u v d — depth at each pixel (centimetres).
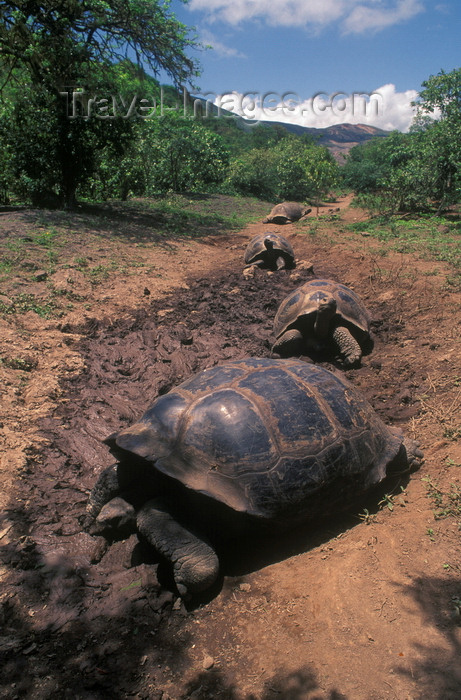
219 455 323
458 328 661
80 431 493
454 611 263
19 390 557
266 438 330
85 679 255
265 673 252
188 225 1777
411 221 1631
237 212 2284
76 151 1672
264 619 286
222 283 1084
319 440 342
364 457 358
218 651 270
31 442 463
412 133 2856
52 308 831
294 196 3152
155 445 331
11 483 405
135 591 308
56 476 423
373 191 3312
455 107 1734
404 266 1012
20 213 1502
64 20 1498
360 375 614
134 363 670
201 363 668
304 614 284
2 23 1366
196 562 295
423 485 381
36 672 258
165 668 261
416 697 225
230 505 306
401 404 516
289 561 330
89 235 1354
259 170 3167
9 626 285
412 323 736
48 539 351
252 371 379
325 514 345
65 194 1766
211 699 243
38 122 1606
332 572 308
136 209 1959
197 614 295
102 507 356
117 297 943
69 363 650
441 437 439
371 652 252
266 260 1226
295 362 409
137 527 334
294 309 670
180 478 312
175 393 372
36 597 304
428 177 1762
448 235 1350
